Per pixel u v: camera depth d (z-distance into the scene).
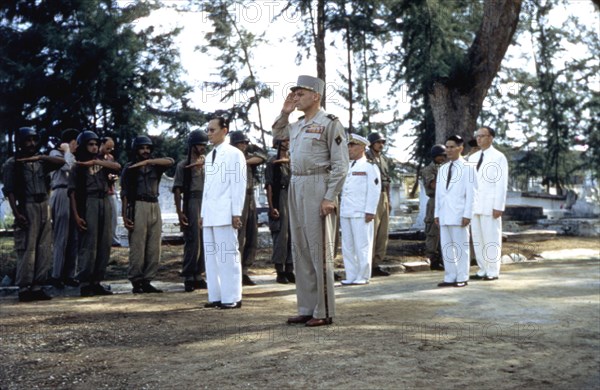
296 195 6.32
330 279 6.23
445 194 9.63
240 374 4.49
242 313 7.11
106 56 20.45
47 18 21.08
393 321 6.45
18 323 6.44
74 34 20.59
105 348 5.33
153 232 9.32
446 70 15.29
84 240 8.84
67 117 20.92
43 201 8.45
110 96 21.11
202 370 4.61
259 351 5.09
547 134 25.47
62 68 20.64
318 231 6.19
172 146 24.70
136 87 22.50
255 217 10.34
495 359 5.04
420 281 10.34
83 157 8.89
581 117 27.75
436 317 6.74
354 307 7.49
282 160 10.34
